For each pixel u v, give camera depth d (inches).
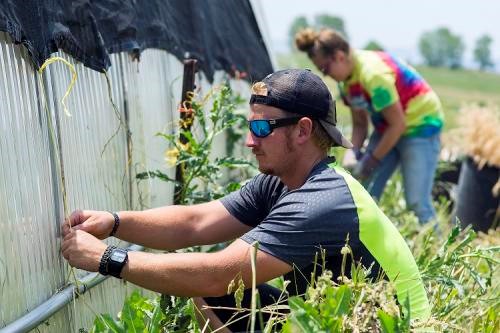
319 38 195.2
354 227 95.9
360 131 221.3
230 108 140.9
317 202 96.1
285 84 100.3
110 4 122.9
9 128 93.1
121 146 127.2
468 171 237.6
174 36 156.1
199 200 138.5
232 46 205.9
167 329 107.6
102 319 96.6
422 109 201.9
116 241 123.6
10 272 92.4
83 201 113.0
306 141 101.7
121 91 127.5
